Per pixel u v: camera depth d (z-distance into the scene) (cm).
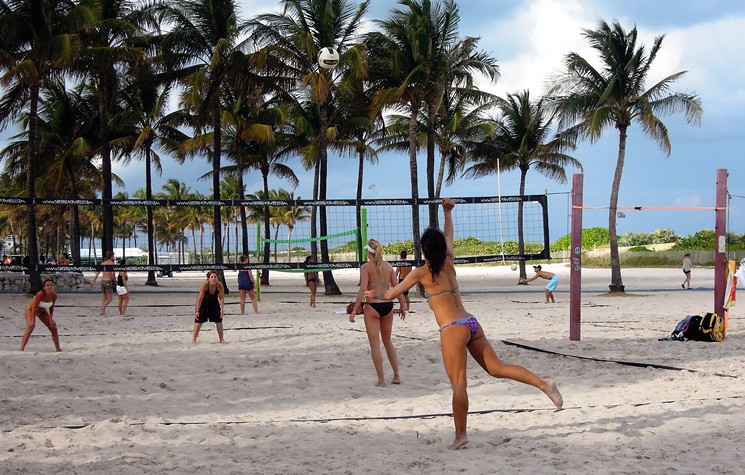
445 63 2273
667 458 427
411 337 1069
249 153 3356
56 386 693
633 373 749
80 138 2706
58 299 2141
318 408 609
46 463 422
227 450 459
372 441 483
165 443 477
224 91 2942
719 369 766
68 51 2050
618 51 2344
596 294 2392
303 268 1762
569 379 726
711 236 5762
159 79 2495
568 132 2591
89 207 5144
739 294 2245
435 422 541
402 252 1889
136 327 1288
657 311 1630
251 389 697
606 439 473
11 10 2075
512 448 455
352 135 3111
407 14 2270
